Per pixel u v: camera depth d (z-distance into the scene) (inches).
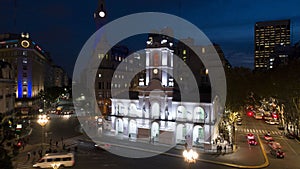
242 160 1777.8
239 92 2687.0
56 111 4146.2
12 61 4195.4
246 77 3233.3
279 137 2529.5
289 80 2423.7
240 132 2765.7
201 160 1780.3
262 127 3061.0
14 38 4352.9
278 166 1654.8
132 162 1750.7
